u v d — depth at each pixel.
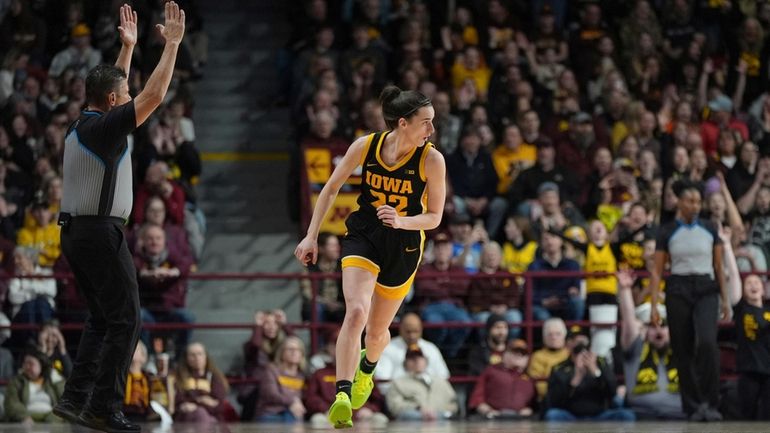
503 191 19.73
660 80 22.16
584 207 19.39
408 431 10.35
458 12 22.41
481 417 15.48
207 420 15.02
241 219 21.12
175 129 20.06
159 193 18.69
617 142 20.52
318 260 17.31
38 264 17.38
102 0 22.61
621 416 15.12
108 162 8.62
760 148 21.19
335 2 22.92
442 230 18.77
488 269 17.09
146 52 22.16
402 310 17.09
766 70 22.69
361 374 9.16
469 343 17.02
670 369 15.23
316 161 19.56
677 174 19.36
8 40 22.09
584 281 17.39
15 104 20.41
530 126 20.09
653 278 13.91
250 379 15.65
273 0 24.23
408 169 8.53
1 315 16.61
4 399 14.89
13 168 19.64
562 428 10.93
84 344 9.16
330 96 20.31
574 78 21.42
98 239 8.63
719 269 13.85
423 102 8.43
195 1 24.06
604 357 15.63
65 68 21.72
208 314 18.55
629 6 23.08
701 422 13.45
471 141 19.41
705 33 23.19
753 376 14.88
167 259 17.50
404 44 21.86
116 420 8.73
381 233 8.57
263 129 22.45
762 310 14.86
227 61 23.39
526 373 15.84
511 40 22.09
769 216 19.11
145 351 15.27
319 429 11.05
